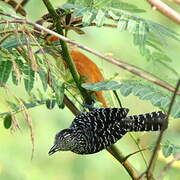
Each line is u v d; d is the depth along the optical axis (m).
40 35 9.00
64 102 9.47
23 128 13.73
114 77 8.52
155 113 9.27
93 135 9.34
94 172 14.20
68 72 9.25
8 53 8.34
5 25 7.95
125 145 14.12
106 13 8.42
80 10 8.48
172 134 14.76
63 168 14.12
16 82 8.23
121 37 15.60
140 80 8.24
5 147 13.41
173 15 5.44
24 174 13.38
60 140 9.40
